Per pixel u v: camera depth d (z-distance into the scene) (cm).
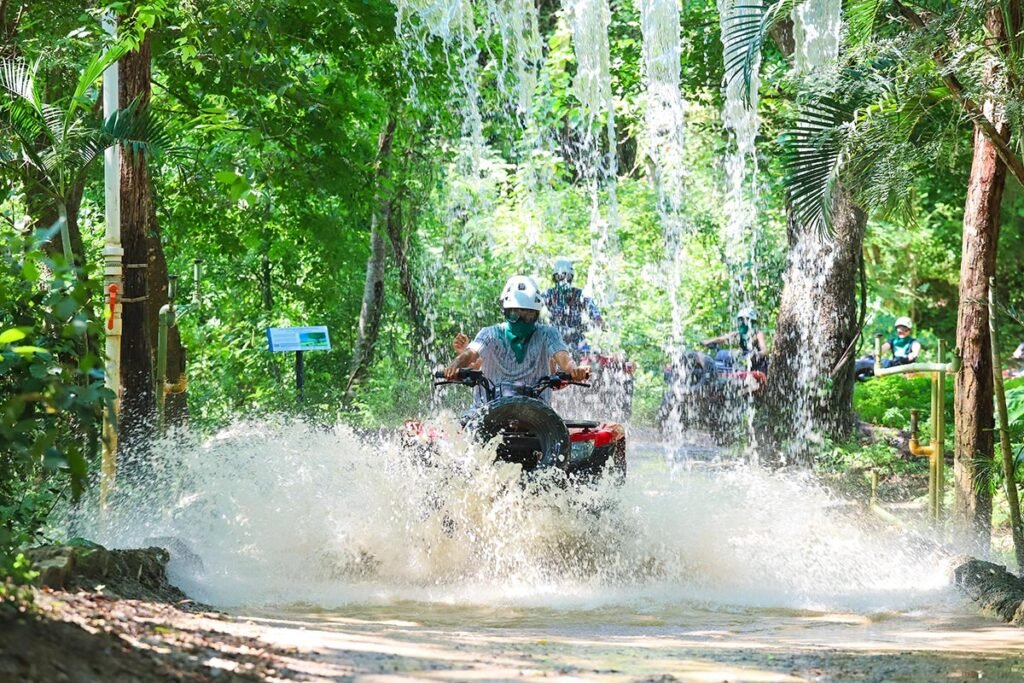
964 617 880
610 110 2545
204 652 577
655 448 2059
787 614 898
